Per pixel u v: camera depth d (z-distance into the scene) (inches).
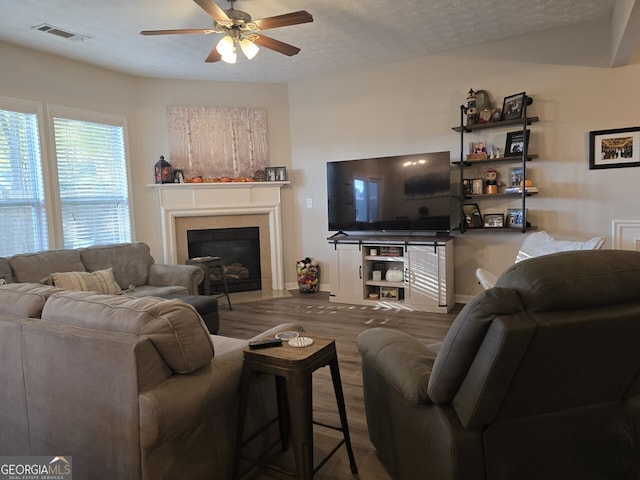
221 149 219.1
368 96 207.3
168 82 211.8
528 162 173.3
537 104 170.6
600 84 160.4
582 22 159.6
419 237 188.2
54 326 64.6
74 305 66.1
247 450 76.4
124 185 203.5
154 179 211.6
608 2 143.0
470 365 51.7
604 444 60.8
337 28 157.2
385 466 77.5
